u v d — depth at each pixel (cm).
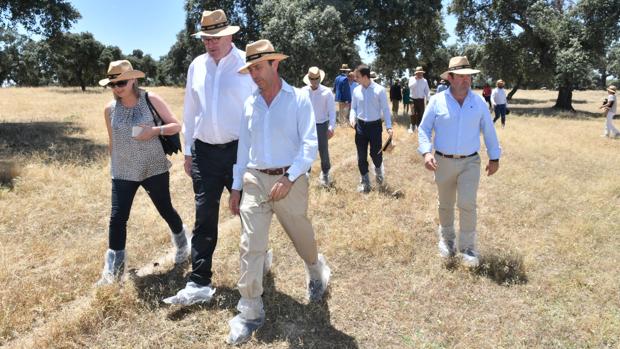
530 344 319
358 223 534
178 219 419
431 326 339
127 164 377
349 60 2553
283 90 313
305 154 305
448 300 375
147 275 400
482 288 394
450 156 427
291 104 312
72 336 313
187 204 620
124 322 330
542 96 4691
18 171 690
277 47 2086
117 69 359
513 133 1366
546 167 889
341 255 451
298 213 322
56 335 308
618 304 368
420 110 1334
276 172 313
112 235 379
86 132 1227
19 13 1273
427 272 422
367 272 422
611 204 629
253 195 316
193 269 349
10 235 478
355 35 2431
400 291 388
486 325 340
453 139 424
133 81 370
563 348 314
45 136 1134
